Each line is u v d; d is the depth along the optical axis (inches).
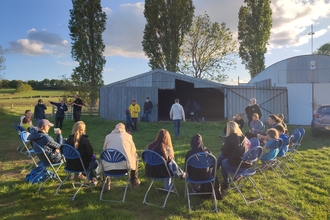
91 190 177.0
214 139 389.7
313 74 665.6
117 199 165.0
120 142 171.6
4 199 165.3
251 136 253.4
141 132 471.2
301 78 676.7
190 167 158.1
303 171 221.9
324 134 393.1
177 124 400.8
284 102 623.2
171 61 1069.8
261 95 620.7
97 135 429.4
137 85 681.6
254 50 1151.0
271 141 199.3
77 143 170.6
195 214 143.5
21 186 183.8
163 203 159.8
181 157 271.7
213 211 147.5
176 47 1063.6
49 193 172.9
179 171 180.4
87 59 948.6
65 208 151.3
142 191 178.5
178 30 1090.7
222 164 176.2
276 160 221.1
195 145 161.9
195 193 159.3
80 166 171.6
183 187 186.5
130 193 173.3
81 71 919.7
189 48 1285.7
